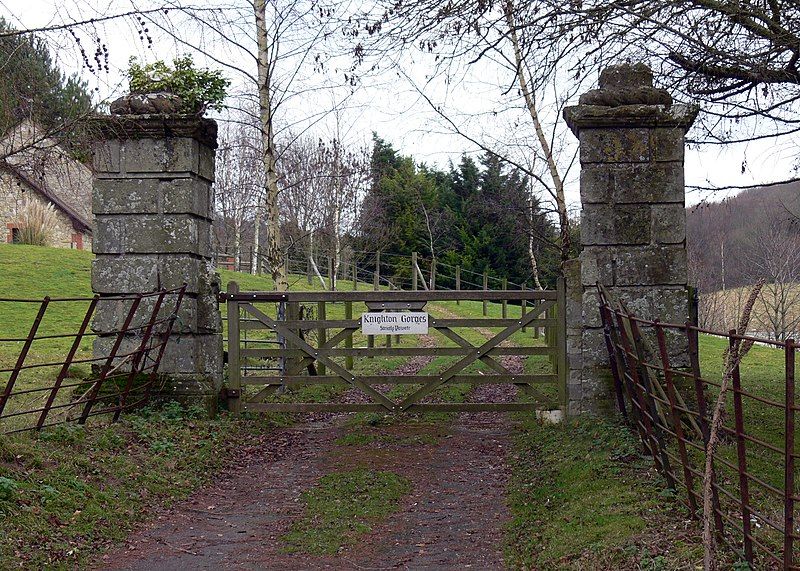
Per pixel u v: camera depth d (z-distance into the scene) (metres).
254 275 33.31
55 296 23.53
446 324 10.53
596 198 9.84
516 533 6.45
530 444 9.48
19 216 32.19
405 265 42.09
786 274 29.84
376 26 8.23
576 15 7.83
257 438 10.15
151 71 10.61
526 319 10.36
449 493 7.81
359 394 13.80
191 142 10.41
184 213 10.39
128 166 10.45
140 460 8.05
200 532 6.65
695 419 8.49
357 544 6.31
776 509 5.97
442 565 5.83
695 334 5.36
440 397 13.35
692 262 32.78
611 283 9.86
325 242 33.25
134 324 10.36
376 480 8.16
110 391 10.02
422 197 43.78
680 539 5.31
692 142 9.98
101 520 6.45
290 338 10.76
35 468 6.85
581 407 9.98
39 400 10.42
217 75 10.78
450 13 7.84
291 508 7.34
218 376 10.77
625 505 6.26
